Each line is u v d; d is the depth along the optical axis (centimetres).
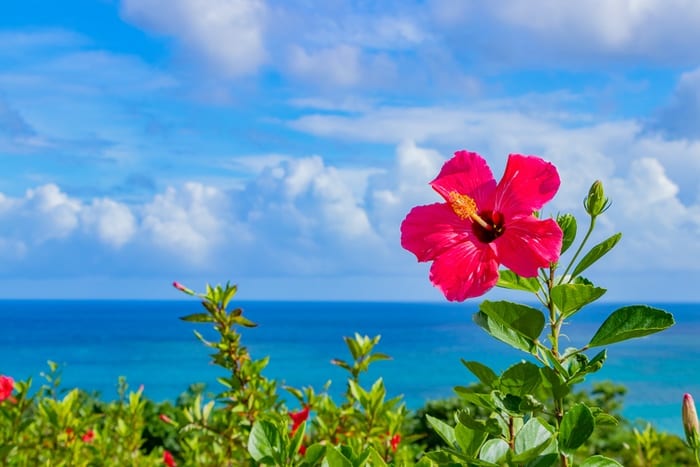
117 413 536
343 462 184
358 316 14600
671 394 3669
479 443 186
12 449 389
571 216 193
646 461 488
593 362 171
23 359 6381
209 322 375
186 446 454
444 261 198
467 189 202
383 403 381
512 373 169
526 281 197
